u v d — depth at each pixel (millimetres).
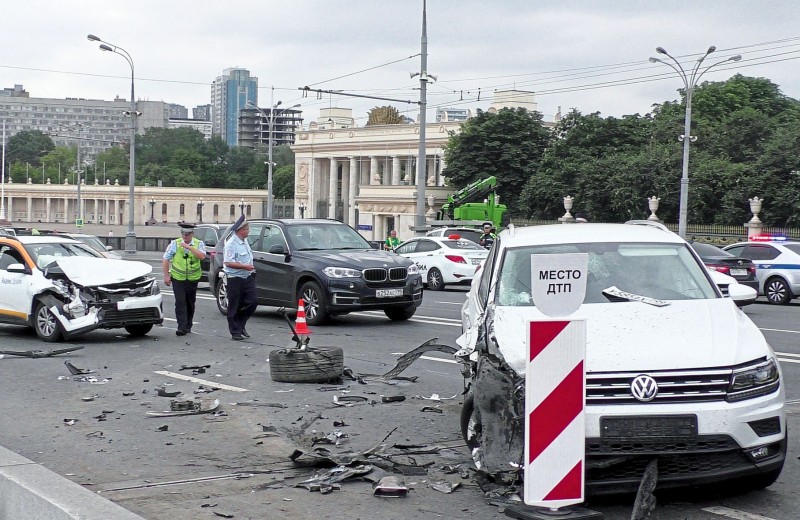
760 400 5984
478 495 6324
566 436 5438
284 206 140625
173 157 165625
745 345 6289
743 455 5965
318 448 7508
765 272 25391
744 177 55531
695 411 5836
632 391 5871
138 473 6977
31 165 185875
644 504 5668
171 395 10133
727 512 6000
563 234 8328
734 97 77312
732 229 47688
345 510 6035
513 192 74500
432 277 29203
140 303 14875
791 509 6082
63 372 11844
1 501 5633
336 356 11078
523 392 6078
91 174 171500
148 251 73188
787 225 52656
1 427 8594
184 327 15867
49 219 142500
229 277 15125
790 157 54438
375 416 8969
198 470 7055
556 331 5406
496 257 8188
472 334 7504
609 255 7914
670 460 5910
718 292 7527
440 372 11719
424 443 7789
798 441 7977
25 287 15094
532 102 96938
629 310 6895
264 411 9250
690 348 6160
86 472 7012
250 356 13289
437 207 80312
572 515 5547
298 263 17531
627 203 59469
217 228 26828
